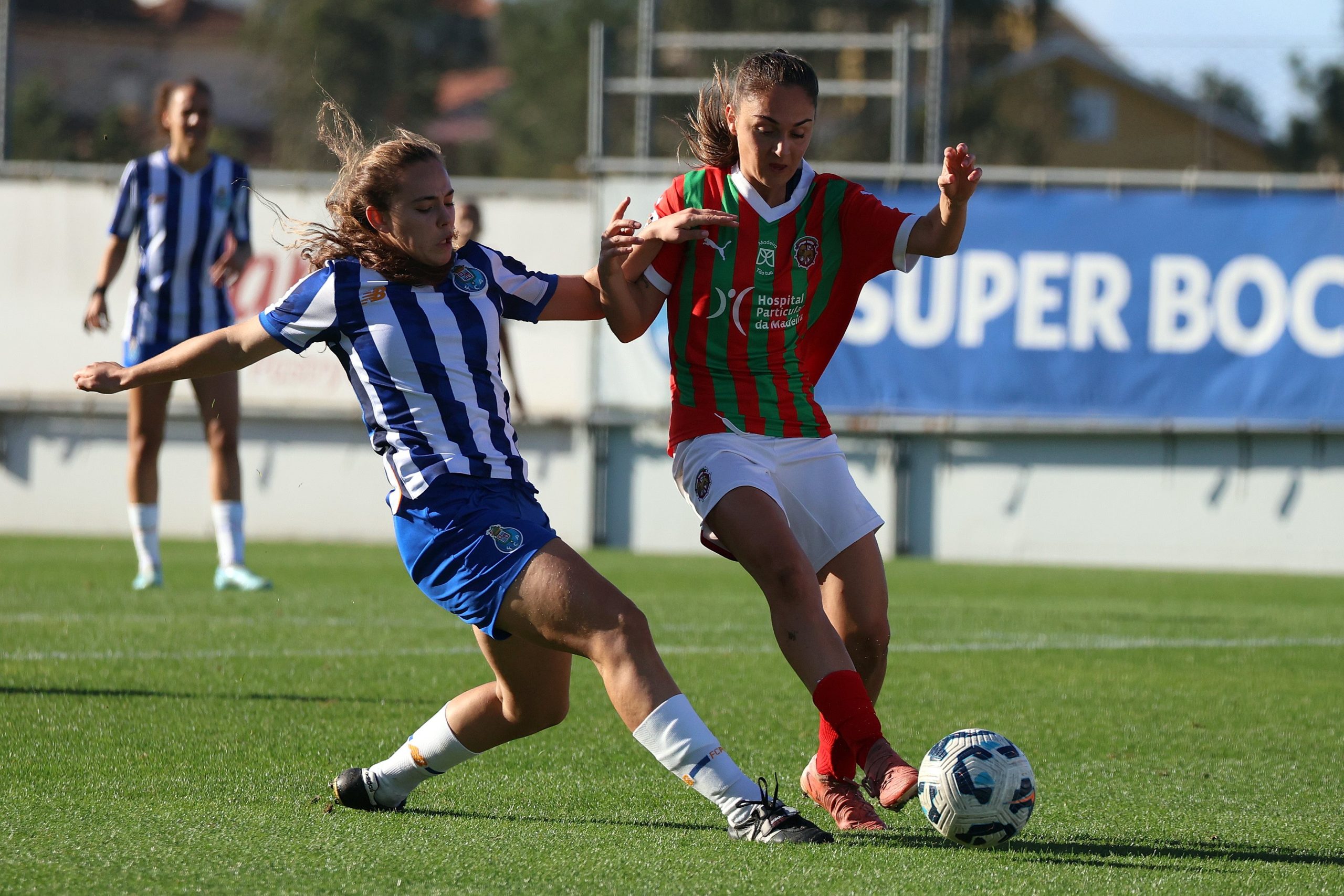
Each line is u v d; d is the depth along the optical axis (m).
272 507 50.16
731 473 13.68
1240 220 45.12
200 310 31.95
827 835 12.37
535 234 48.66
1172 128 105.00
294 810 13.37
